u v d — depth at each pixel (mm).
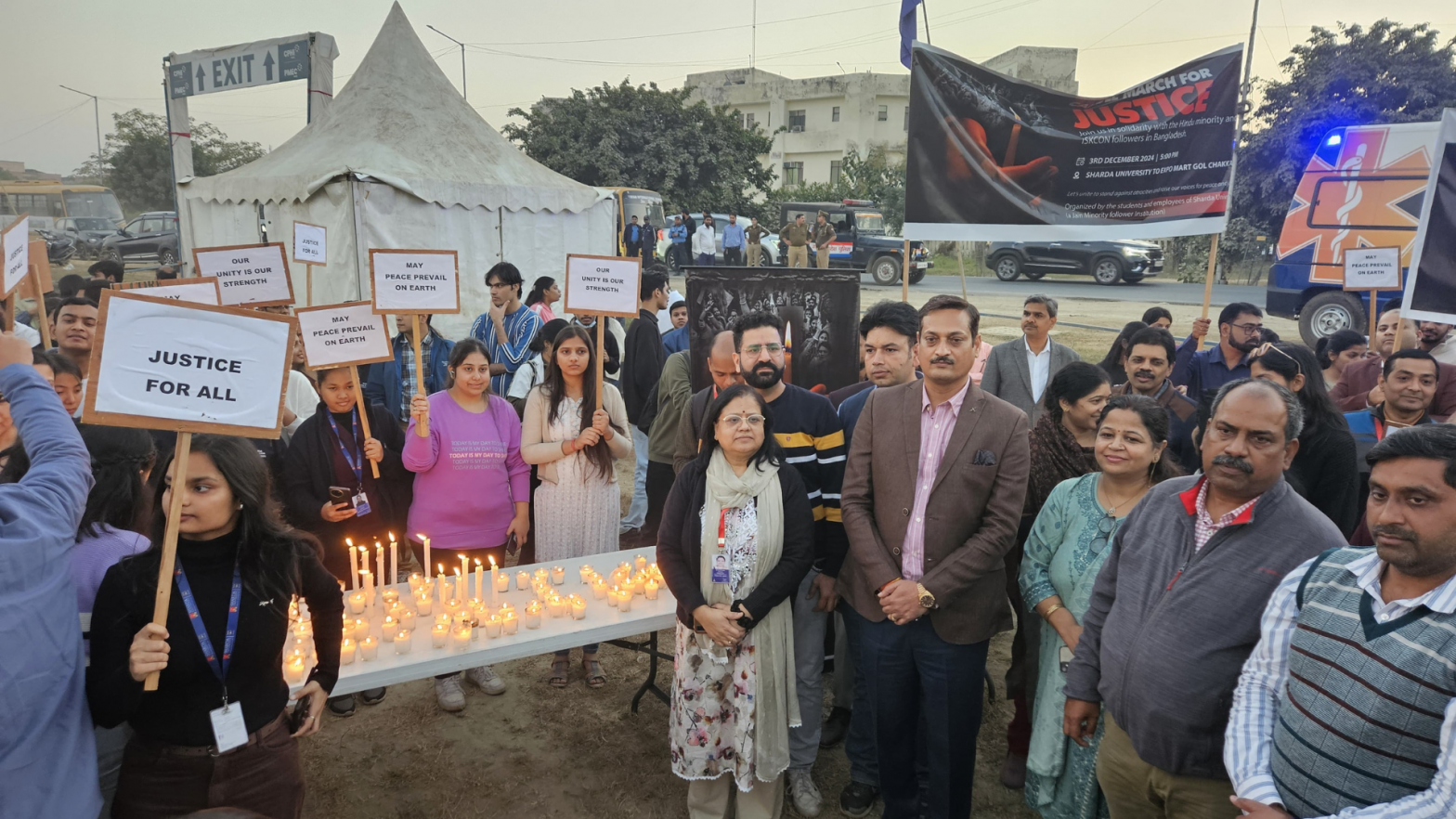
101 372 1856
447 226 10922
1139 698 2209
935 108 4801
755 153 35688
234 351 2033
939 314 2838
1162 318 5781
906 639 2965
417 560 4062
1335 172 10680
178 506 1923
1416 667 1579
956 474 2869
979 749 3807
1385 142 10180
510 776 3475
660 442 4980
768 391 3307
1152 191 4660
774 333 3248
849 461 3154
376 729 3809
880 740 3027
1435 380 3740
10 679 1652
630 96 33219
